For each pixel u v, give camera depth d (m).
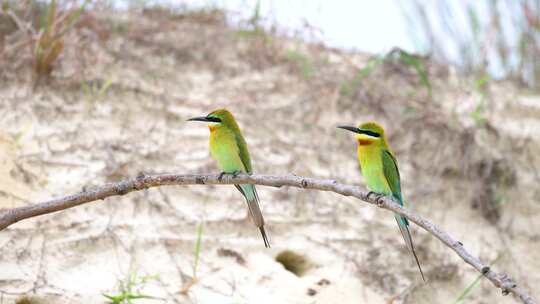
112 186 7.73
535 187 13.46
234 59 15.40
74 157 11.34
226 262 10.26
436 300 10.70
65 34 13.09
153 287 9.38
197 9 16.50
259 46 15.62
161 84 13.76
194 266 9.72
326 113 14.16
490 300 10.98
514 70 17.89
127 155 11.70
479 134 14.20
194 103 13.52
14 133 11.34
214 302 9.40
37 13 13.91
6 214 7.70
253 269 10.27
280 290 9.96
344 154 13.30
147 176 7.74
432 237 11.86
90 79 13.12
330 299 10.01
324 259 10.88
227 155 9.80
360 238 11.43
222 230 10.84
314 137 13.52
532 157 14.15
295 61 15.45
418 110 14.27
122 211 10.52
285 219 11.45
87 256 9.63
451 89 15.96
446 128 13.79
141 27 15.16
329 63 15.89
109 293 9.04
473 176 13.14
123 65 13.92
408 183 12.99
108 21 14.90
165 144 12.24
